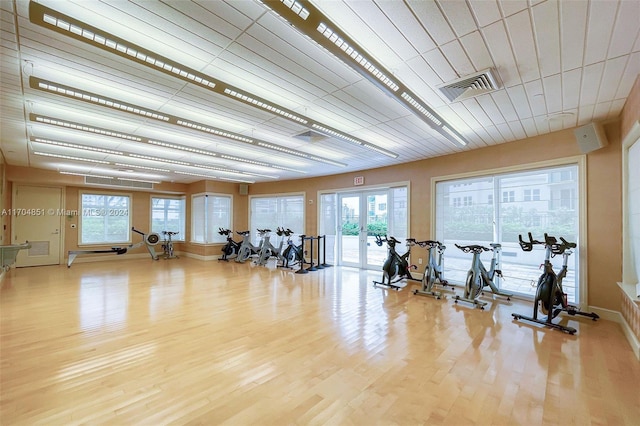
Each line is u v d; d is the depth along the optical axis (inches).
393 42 91.6
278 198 371.2
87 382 91.3
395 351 113.9
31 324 141.3
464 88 121.0
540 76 110.8
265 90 124.3
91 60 99.7
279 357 108.7
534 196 187.2
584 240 162.6
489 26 83.7
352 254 312.3
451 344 120.6
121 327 138.2
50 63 101.2
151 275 267.0
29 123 154.9
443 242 233.9
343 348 116.4
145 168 283.7
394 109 143.9
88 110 140.7
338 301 183.9
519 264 193.0
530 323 145.8
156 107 140.5
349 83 118.3
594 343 122.7
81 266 313.6
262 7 76.1
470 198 218.4
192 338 125.9
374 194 293.6
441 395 85.4
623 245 141.9
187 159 245.0
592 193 160.6
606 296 154.3
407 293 204.4
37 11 69.0
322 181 332.2
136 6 76.1
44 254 314.7
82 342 121.1
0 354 109.8
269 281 243.0
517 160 192.1
